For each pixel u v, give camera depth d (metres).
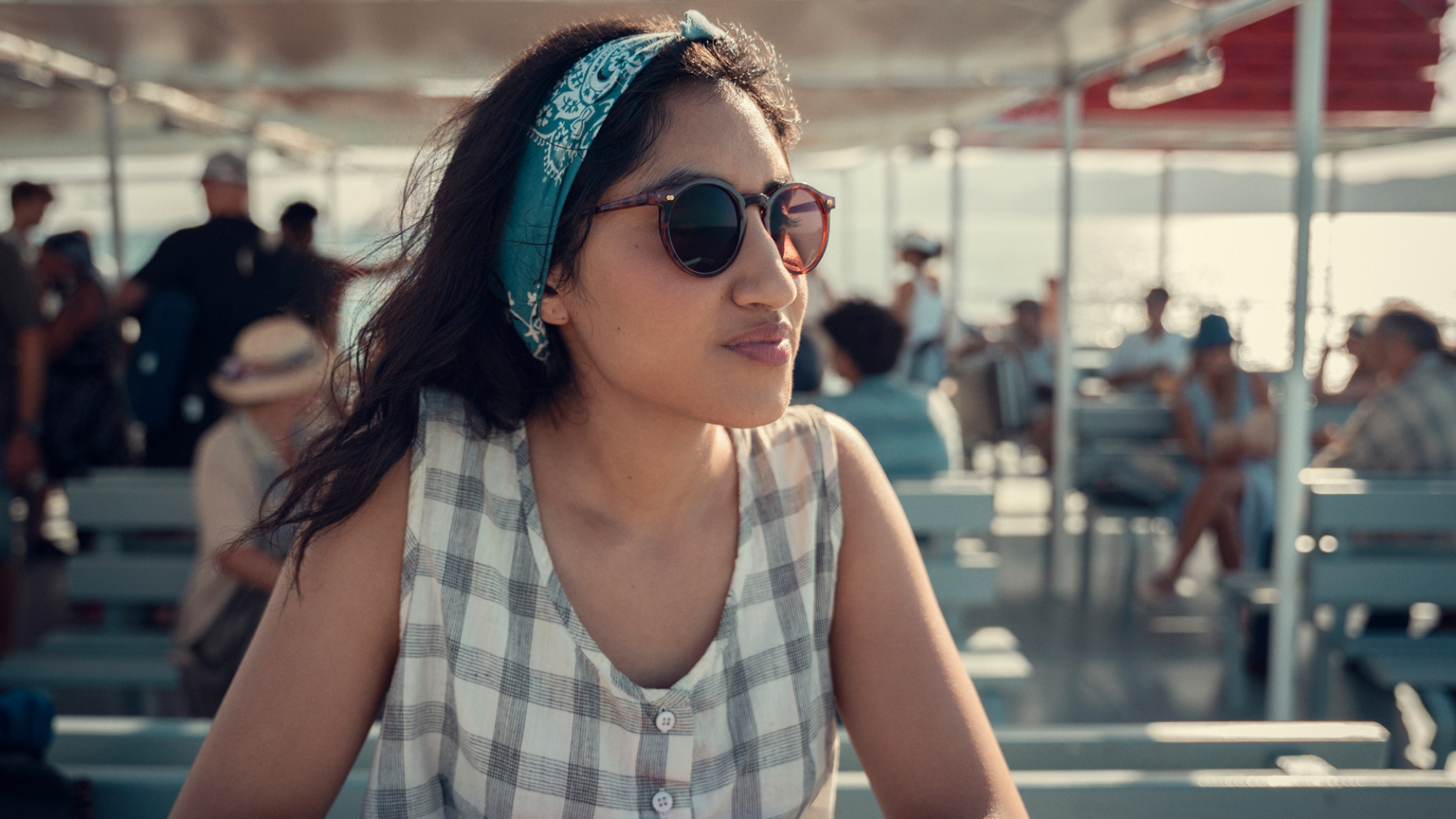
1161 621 5.02
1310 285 3.22
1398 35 8.30
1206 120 8.29
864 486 1.03
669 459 0.90
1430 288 8.54
